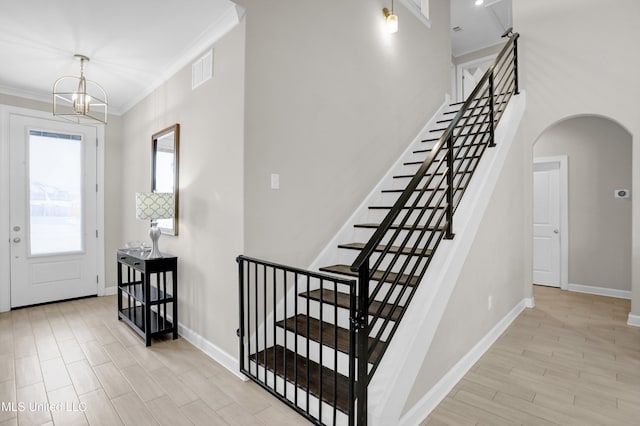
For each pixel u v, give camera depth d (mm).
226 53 2500
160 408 1981
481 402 2057
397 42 3877
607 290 4566
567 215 4855
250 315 2393
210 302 2686
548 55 3902
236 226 2387
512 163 3471
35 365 2486
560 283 4957
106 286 4461
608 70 3559
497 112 3436
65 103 4102
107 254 4469
